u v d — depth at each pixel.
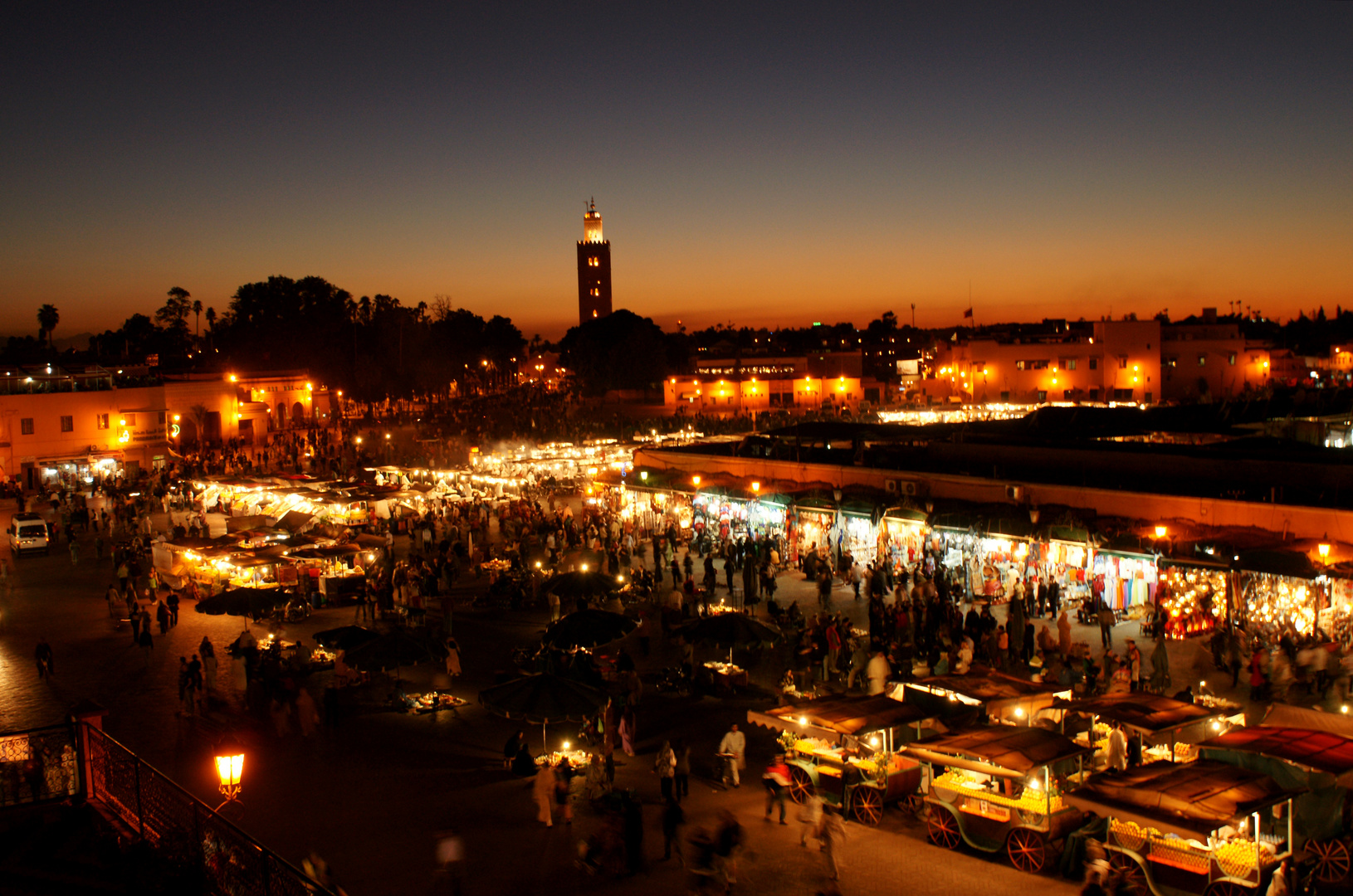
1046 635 24.06
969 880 14.36
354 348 134.12
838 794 16.88
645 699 23.25
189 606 33.78
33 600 35.09
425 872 14.99
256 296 135.12
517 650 27.27
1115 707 16.66
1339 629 23.27
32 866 12.98
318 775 19.08
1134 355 101.38
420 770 19.31
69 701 23.67
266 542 36.91
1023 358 106.75
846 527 34.94
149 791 13.34
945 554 31.56
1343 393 53.31
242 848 11.31
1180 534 25.83
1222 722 16.61
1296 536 24.86
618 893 14.34
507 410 117.88
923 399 110.56
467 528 45.00
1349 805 14.32
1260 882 12.86
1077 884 14.17
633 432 88.12
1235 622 24.64
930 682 18.83
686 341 186.38
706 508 40.38
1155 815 12.96
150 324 147.25
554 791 16.70
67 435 66.62
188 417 86.44
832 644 24.19
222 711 22.95
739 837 14.14
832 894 12.97
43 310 129.50
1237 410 48.66
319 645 27.95
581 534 42.16
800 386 126.81
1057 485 29.88
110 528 49.50
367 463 68.75
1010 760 14.49
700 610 29.98
